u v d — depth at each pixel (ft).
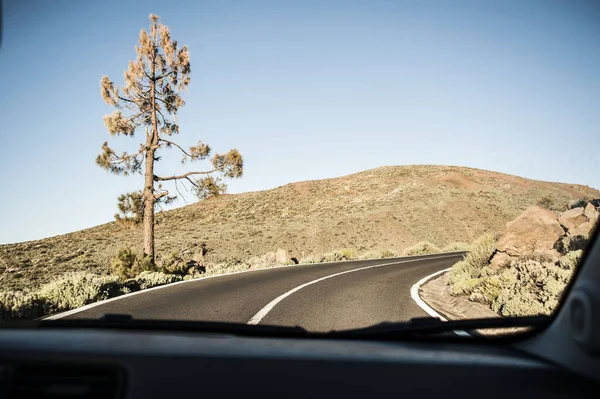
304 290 40.57
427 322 9.05
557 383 5.59
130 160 80.79
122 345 6.71
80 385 5.58
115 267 69.92
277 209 304.30
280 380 5.47
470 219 245.24
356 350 6.98
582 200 59.57
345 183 369.91
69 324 9.83
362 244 194.59
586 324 5.36
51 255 169.58
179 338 7.66
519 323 7.44
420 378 5.69
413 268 65.41
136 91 82.99
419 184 318.65
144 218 79.66
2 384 5.60
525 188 335.88
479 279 37.65
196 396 5.14
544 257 37.96
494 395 5.32
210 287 43.27
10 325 8.96
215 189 80.18
